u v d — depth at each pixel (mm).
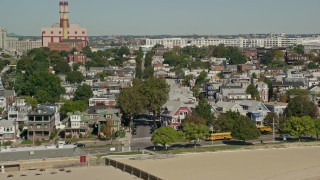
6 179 175250
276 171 185500
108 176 179875
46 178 176750
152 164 194500
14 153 194000
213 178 175875
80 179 175625
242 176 178750
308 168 189750
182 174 180500
